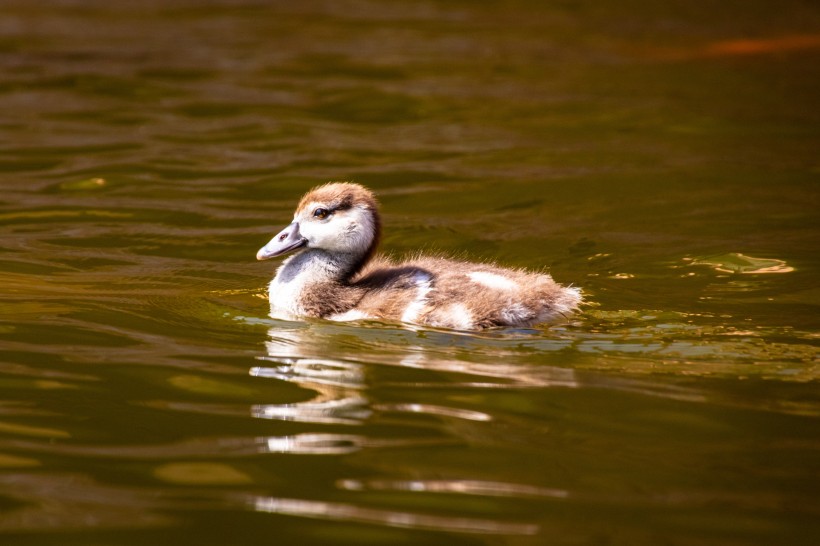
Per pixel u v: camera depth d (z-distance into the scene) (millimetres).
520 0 40344
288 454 8477
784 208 16781
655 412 9352
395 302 12133
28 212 16125
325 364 10492
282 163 19203
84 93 24109
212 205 16797
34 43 29406
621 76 27281
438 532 7375
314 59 28500
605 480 8133
